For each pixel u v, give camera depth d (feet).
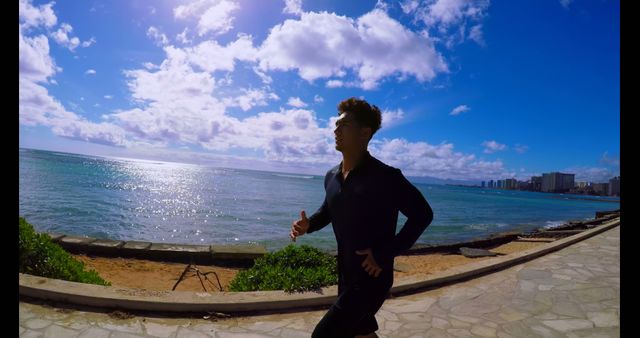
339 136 7.19
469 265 21.13
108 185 121.80
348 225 6.94
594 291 17.80
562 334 12.96
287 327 12.53
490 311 14.99
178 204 87.56
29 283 13.08
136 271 26.55
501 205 202.28
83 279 16.22
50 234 31.22
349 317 6.75
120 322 11.85
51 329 10.94
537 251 25.73
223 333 11.77
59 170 170.19
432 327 13.26
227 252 30.27
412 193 6.68
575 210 198.18
